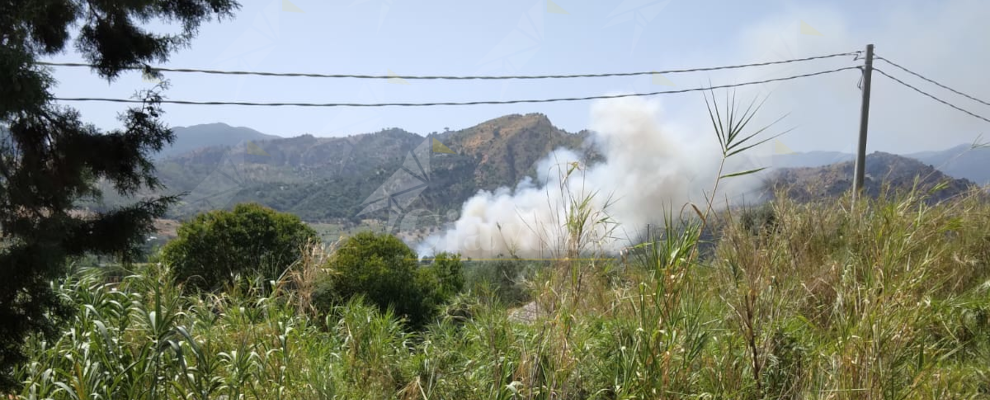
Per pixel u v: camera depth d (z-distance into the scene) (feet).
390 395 14.97
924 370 12.00
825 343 14.03
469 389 14.51
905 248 13.74
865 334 11.94
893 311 12.00
